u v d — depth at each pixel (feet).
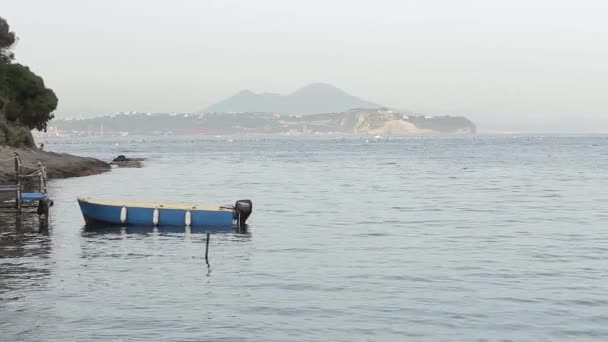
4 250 101.65
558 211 155.94
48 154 304.91
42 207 127.75
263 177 271.49
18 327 62.13
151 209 127.13
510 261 93.76
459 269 88.22
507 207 164.66
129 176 268.82
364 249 103.81
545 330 62.85
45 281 80.02
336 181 250.78
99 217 127.44
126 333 60.80
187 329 62.08
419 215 148.56
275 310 68.44
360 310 68.59
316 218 143.43
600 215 147.74
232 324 63.72
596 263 92.38
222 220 128.26
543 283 80.28
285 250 102.99
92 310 67.72
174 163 384.27
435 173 296.10
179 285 78.64
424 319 65.77
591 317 66.74
